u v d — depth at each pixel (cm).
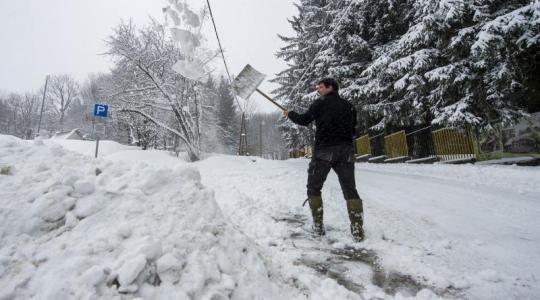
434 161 1048
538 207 393
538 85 866
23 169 196
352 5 1504
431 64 973
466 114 848
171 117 1280
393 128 1413
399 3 1295
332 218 353
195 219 192
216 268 161
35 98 6147
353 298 185
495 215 370
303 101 1739
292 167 817
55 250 144
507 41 743
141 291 132
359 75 1480
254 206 385
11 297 120
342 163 294
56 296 120
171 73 1184
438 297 188
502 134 835
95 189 187
